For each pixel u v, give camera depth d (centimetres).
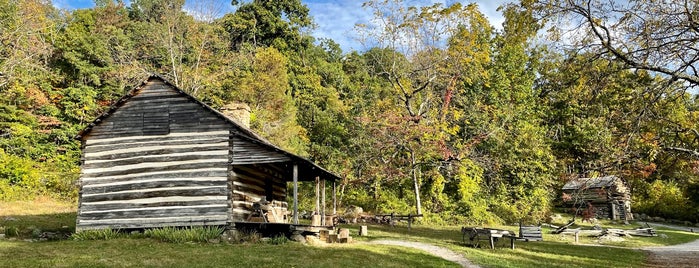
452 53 3228
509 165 3738
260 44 5534
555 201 4303
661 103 1384
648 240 2500
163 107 1769
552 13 1405
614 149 1457
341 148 3931
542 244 1958
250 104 3828
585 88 1442
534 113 4416
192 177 1694
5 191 2658
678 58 1284
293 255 1239
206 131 1731
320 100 4731
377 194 3531
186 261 1100
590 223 3638
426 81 3331
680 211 4362
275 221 1833
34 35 3350
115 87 3622
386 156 3434
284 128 3672
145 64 3769
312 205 3378
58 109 3434
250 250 1317
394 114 3269
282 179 2258
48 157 3241
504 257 1421
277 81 3972
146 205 1684
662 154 1481
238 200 1720
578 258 1521
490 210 3403
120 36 3825
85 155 1752
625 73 1396
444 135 3312
